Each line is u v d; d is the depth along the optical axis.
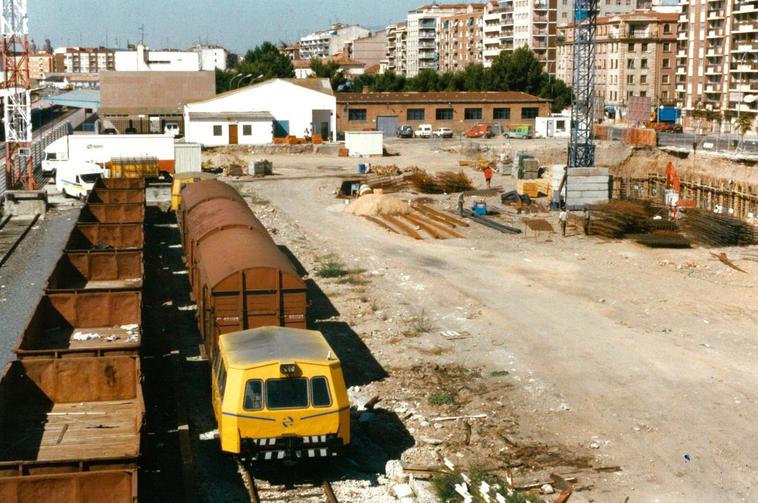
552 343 26.00
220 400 16.23
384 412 20.14
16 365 17.19
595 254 40.38
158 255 38.56
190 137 91.12
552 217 51.66
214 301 20.59
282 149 89.31
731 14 124.88
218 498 15.51
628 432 19.41
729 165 66.00
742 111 120.69
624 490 16.53
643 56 144.12
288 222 48.53
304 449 15.69
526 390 22.00
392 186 63.19
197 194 32.81
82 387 17.53
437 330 27.34
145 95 111.75
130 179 46.22
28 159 55.72
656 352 25.19
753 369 23.83
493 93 114.12
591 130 62.88
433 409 20.58
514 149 87.94
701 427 19.73
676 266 37.66
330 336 26.55
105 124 105.06
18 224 47.34
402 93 113.62
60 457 14.83
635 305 30.80
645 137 81.31
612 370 23.58
